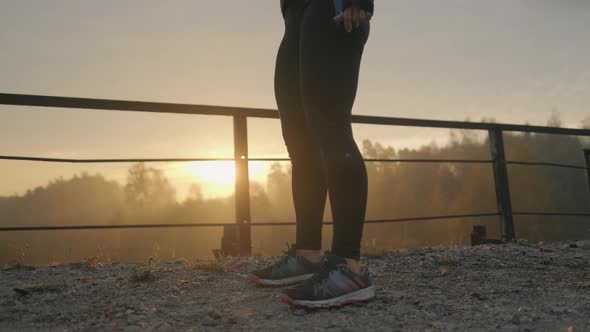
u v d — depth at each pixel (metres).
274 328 1.38
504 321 1.41
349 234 1.64
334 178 1.64
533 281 2.05
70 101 2.94
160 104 3.15
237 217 3.25
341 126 1.66
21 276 2.30
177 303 1.71
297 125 1.91
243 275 2.17
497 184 4.18
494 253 2.88
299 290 1.56
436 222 53.72
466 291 1.86
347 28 1.58
